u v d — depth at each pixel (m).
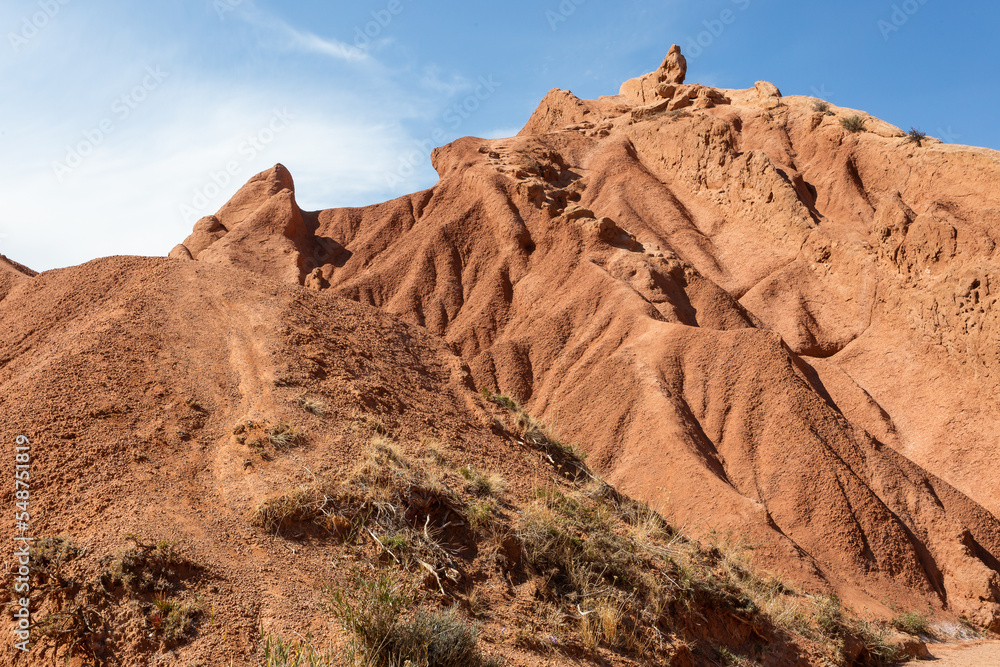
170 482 6.43
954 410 30.62
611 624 6.65
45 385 7.38
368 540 6.33
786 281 41.41
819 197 46.62
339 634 5.17
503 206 47.22
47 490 6.00
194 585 5.29
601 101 72.06
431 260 46.09
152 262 11.20
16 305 10.45
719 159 50.00
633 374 28.61
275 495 6.34
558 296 39.38
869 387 33.91
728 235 46.69
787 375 26.17
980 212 35.94
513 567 6.92
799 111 52.81
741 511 20.00
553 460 10.20
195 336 9.19
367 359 10.10
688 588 7.98
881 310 36.94
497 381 33.94
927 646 16.08
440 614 5.61
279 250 49.97
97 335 8.53
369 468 6.99
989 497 26.73
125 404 7.41
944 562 21.08
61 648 4.70
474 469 8.27
